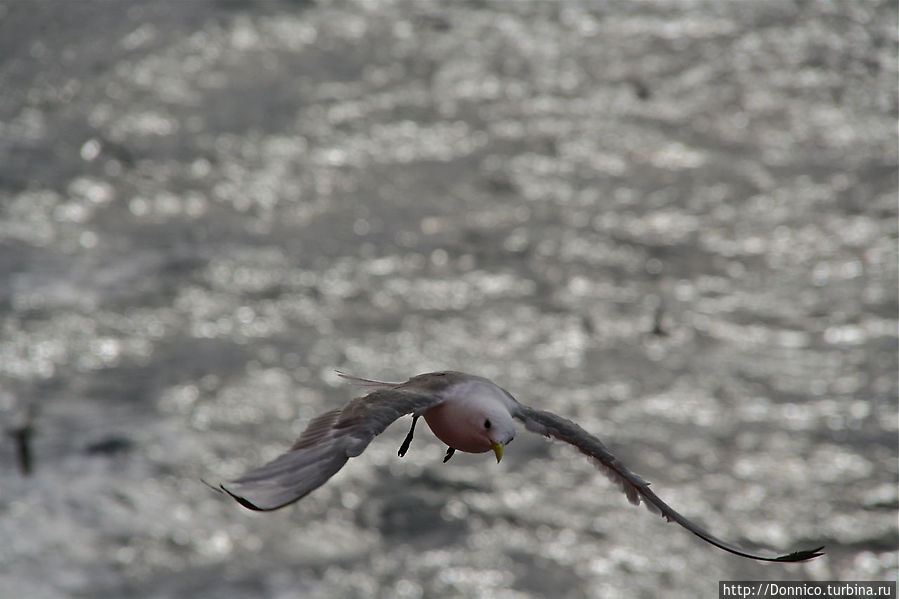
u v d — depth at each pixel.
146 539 28.58
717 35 59.22
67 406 33.53
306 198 46.22
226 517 29.48
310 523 29.34
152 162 47.91
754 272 41.84
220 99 52.62
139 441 32.12
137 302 38.97
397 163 48.91
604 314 39.38
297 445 6.40
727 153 50.09
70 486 30.11
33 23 57.12
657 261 42.69
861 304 39.50
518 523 29.36
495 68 56.25
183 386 34.69
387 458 31.77
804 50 58.03
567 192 47.28
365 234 43.97
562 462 31.62
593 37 59.34
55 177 46.34
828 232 44.28
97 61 54.62
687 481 31.19
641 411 34.28
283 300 39.69
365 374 35.88
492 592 27.16
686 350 37.38
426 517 29.66
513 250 43.19
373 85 54.44
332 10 60.44
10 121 50.06
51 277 39.84
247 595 26.91
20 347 36.03
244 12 59.31
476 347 37.59
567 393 35.22
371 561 28.12
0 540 27.98
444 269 41.97
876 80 55.81
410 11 61.25
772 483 31.09
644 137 51.16
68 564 27.55
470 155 49.56
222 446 32.28
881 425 33.28
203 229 43.88
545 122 52.19
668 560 28.27
